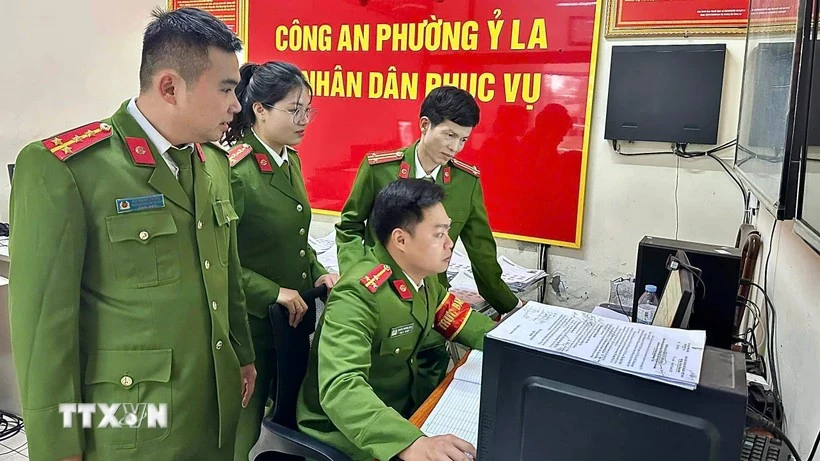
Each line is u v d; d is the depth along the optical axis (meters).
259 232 1.67
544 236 2.45
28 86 3.38
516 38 2.39
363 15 2.68
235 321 1.41
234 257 1.40
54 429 1.04
